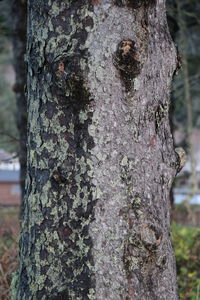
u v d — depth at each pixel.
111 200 2.73
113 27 2.76
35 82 2.88
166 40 2.92
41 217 2.81
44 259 2.79
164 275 2.83
